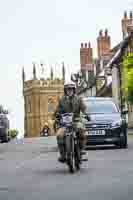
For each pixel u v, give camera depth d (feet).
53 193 53.47
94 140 121.49
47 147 147.74
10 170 79.87
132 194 51.29
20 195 52.75
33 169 80.23
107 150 118.62
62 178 66.39
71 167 71.72
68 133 72.18
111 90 414.00
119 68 359.66
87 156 101.50
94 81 462.19
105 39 447.01
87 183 60.75
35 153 121.49
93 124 121.80
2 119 238.48
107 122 122.52
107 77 422.00
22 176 70.54
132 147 128.26
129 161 88.07
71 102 74.90
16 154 120.88
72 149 71.97
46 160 97.66
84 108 75.46
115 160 90.74
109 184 59.47
